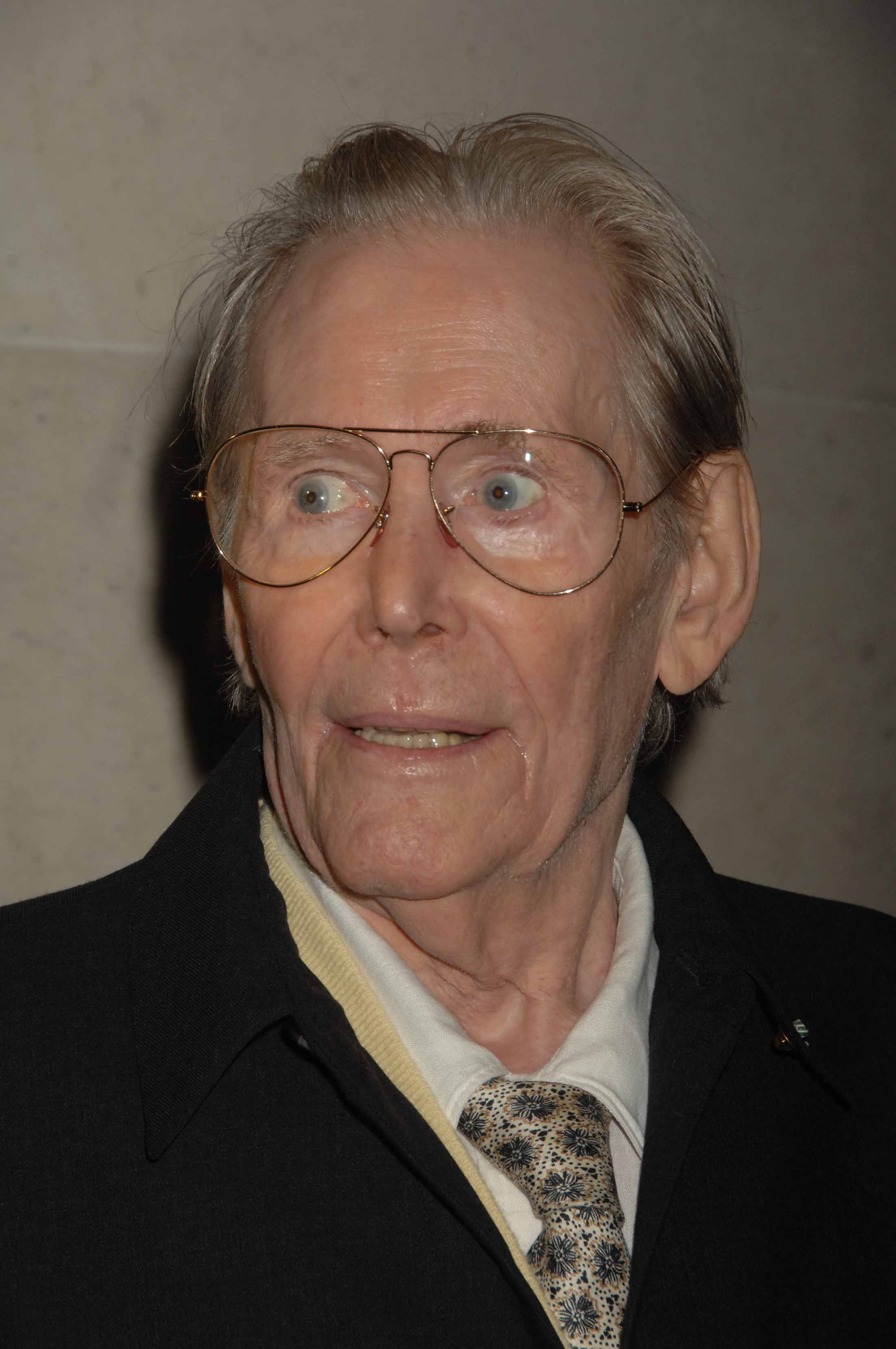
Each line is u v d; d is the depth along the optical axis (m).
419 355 1.12
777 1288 1.21
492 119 2.02
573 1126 1.12
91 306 1.90
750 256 2.20
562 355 1.16
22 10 1.83
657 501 1.25
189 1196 1.08
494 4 2.01
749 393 2.23
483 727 1.12
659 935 1.37
